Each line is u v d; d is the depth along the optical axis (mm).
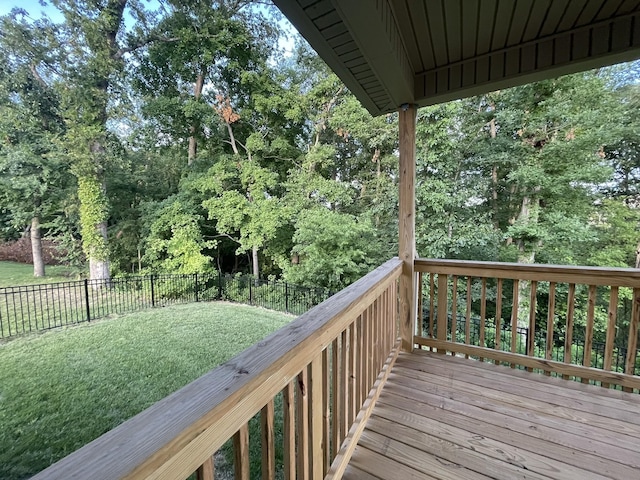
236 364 757
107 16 8875
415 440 1607
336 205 9172
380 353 2104
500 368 2396
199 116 9383
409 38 2088
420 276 2822
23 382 3746
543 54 2121
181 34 9000
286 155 9930
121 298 8359
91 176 9219
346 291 1547
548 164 6488
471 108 7191
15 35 8562
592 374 2137
